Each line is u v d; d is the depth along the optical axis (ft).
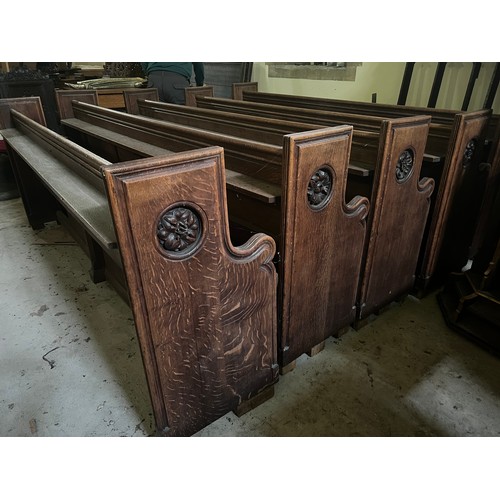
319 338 6.26
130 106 11.54
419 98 11.37
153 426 5.29
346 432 5.21
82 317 7.54
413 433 5.19
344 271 6.02
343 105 9.38
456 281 7.67
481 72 9.84
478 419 5.40
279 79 15.52
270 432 5.23
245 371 5.14
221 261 4.24
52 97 13.58
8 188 13.82
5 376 6.15
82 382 6.04
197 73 14.64
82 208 5.00
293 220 4.79
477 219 8.36
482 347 6.66
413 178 6.26
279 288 5.24
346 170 5.13
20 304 7.92
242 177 5.62
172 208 3.68
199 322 4.34
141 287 3.76
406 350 6.65
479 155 7.12
